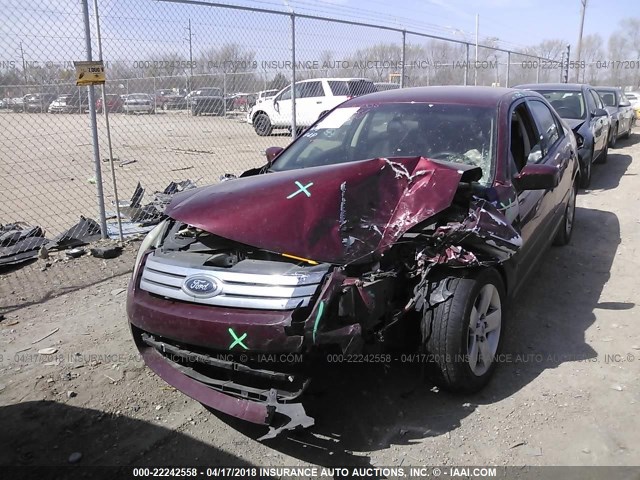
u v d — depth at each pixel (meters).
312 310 2.62
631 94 24.41
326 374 2.77
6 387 3.45
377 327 2.85
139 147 14.83
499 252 3.13
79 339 4.03
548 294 4.83
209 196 3.15
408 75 12.90
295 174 3.26
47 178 10.57
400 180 3.24
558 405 3.22
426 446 2.89
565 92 10.40
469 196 3.31
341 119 4.54
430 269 3.04
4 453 2.85
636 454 2.82
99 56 5.80
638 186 9.39
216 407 2.78
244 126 16.92
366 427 3.04
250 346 2.63
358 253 2.86
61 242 5.80
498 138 3.93
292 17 8.38
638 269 5.41
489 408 3.20
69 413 3.19
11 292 4.80
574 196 6.20
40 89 6.98
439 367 3.11
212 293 2.78
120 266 5.39
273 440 2.96
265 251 2.92
